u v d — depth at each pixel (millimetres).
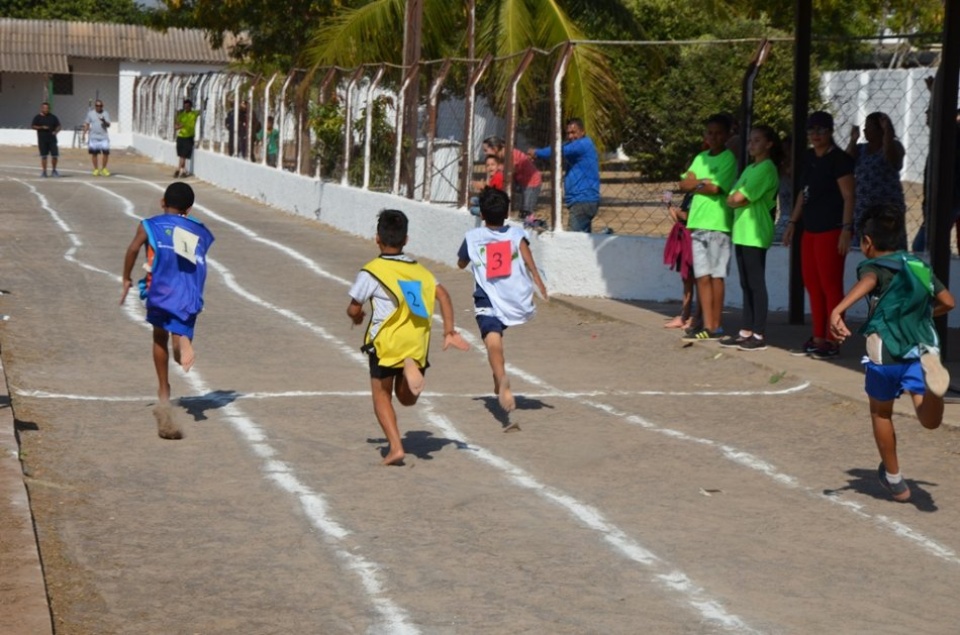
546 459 16109
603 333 25297
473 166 34062
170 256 16859
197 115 68750
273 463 15602
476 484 14906
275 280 31469
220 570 11836
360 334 24734
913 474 15586
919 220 36938
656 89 44438
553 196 29391
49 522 13055
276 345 23391
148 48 105688
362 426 17625
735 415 18672
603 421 18234
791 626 10742
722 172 23250
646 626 10664
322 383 20312
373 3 47969
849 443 17062
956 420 17594
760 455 16438
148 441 16484
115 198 53062
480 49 47531
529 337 25109
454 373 21531
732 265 29156
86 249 35969
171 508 13703
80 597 11055
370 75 43594
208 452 16031
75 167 74312
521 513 13797
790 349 23266
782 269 28594
